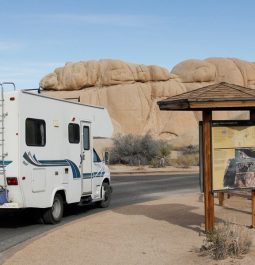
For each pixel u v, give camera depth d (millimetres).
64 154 14578
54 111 14109
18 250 9945
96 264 8609
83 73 88062
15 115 12617
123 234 11242
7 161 12633
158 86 88188
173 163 44375
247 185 11242
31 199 12977
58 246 10125
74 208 17391
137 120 84750
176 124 85625
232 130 11062
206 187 10953
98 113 16906
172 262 8539
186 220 13188
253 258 8500
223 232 9047
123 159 44906
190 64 99000
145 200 19766
